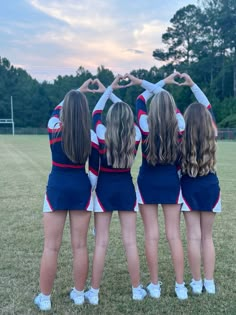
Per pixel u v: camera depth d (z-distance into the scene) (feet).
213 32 222.69
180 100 180.14
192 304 10.80
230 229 18.66
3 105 237.25
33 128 223.10
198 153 10.79
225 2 210.38
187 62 235.81
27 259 14.33
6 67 263.08
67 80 258.78
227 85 203.10
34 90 245.24
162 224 19.44
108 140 10.39
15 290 11.64
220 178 36.01
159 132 10.56
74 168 10.31
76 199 10.23
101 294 11.44
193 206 11.12
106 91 11.67
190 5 234.99
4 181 33.83
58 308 10.55
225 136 140.56
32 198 26.14
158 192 10.97
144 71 242.99
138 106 11.66
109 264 13.85
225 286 12.02
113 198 10.74
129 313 10.32
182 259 11.30
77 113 9.93
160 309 10.52
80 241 10.64
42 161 52.44
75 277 10.77
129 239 11.05
